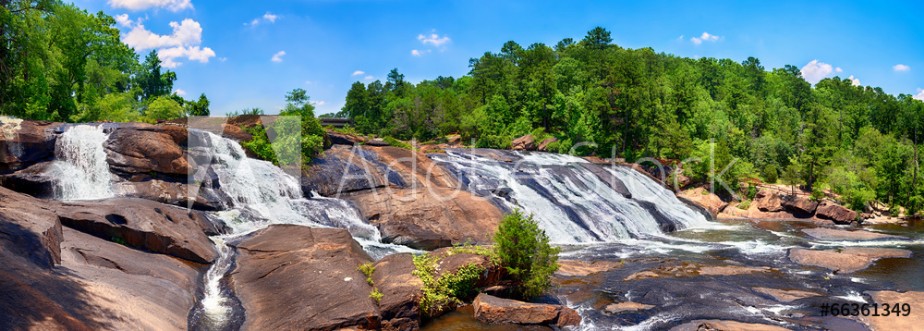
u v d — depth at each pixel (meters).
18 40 23.00
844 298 20.12
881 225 44.59
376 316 15.58
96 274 14.95
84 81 54.06
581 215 35.19
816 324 17.34
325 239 21.69
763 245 31.48
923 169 54.50
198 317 15.62
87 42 48.56
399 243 28.22
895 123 98.50
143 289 15.28
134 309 13.66
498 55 143.50
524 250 18.95
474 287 18.58
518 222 19.33
